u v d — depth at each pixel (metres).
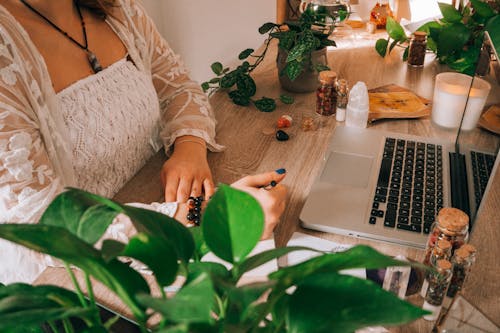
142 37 1.25
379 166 0.99
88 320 0.32
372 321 0.28
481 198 0.78
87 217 0.33
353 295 0.29
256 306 0.33
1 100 0.84
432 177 0.95
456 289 0.69
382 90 1.35
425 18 1.81
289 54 1.22
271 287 0.26
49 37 1.00
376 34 1.81
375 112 1.21
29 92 0.89
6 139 0.83
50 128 0.95
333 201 0.89
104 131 1.06
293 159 1.07
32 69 0.92
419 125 1.20
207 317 0.22
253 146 1.13
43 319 0.27
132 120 1.14
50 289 0.33
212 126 1.18
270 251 0.33
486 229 0.81
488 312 0.68
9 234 0.26
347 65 1.54
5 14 0.90
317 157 1.07
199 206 0.90
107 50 1.13
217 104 1.33
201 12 2.25
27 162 0.86
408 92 1.33
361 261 0.28
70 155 0.99
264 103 1.29
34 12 0.99
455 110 1.13
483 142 0.85
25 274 1.04
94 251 0.29
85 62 1.07
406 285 0.69
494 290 0.72
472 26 1.44
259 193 0.85
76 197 0.34
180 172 1.01
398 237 0.80
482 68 0.92
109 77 1.10
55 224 0.33
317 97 1.24
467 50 1.46
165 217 0.34
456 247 0.71
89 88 1.05
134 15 1.25
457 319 0.63
